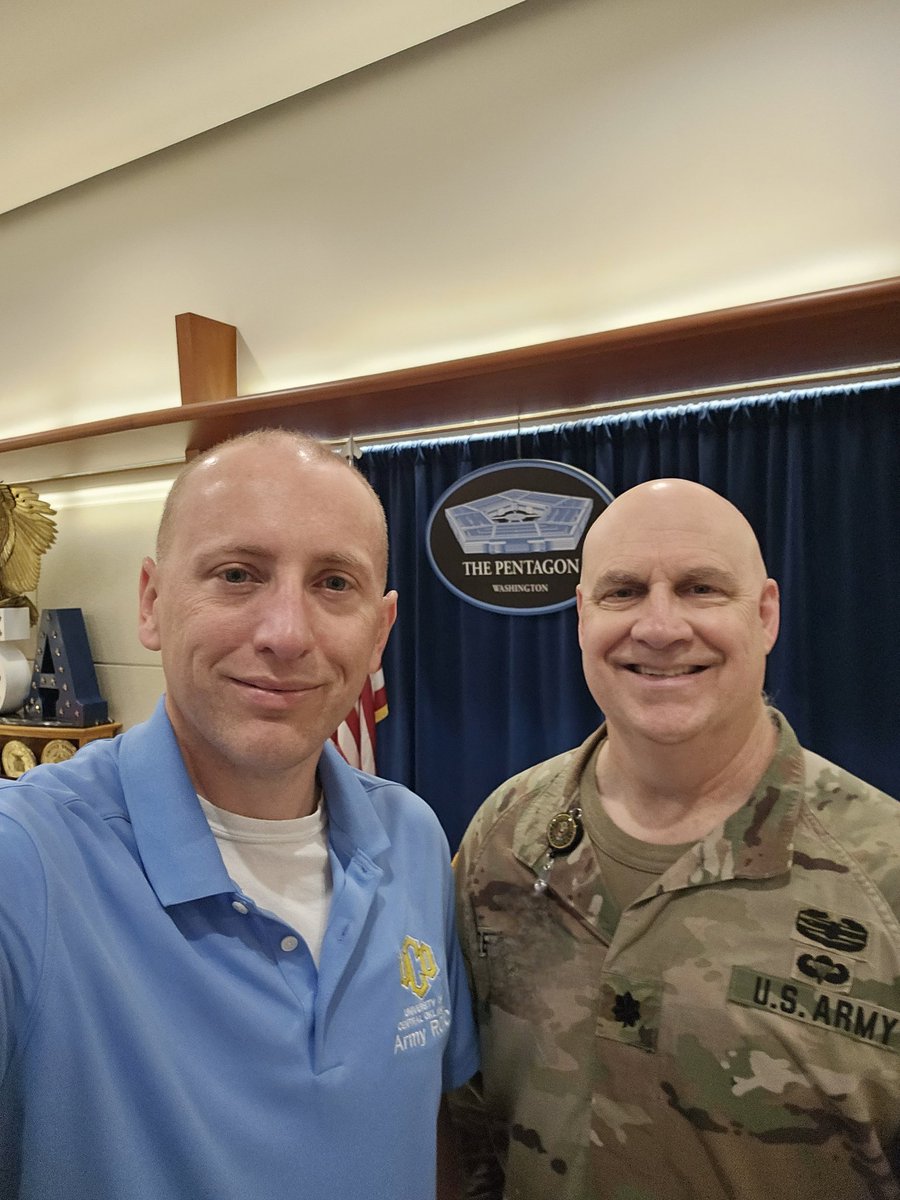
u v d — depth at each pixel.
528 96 1.83
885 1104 0.84
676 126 1.68
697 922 0.92
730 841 0.94
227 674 0.75
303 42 1.88
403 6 1.78
